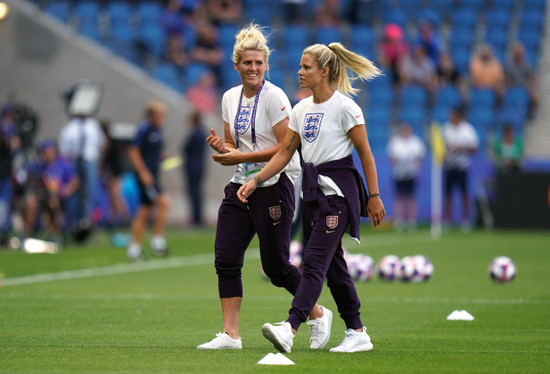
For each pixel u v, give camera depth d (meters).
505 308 27.23
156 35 71.88
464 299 29.44
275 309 27.02
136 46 69.38
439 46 79.31
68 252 47.94
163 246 45.53
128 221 63.88
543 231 66.06
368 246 52.03
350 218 18.88
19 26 68.25
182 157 66.25
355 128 18.88
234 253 19.73
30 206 52.25
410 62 77.19
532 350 19.62
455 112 65.94
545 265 41.81
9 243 50.94
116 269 39.47
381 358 18.34
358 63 19.09
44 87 68.00
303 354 18.77
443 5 85.31
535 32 86.31
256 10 78.69
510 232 65.38
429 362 17.91
